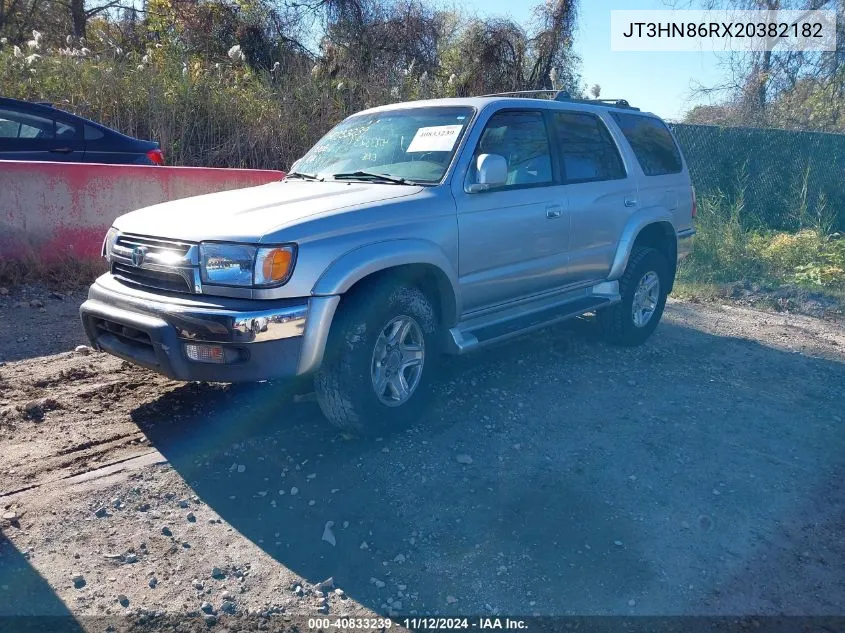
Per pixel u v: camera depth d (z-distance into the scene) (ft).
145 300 12.80
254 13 56.49
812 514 12.32
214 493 12.17
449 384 17.07
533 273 16.90
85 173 24.25
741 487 13.05
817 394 17.90
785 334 23.66
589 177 18.69
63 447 13.44
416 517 11.69
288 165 41.96
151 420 14.70
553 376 18.04
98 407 15.21
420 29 59.00
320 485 12.50
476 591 10.08
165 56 46.06
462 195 14.99
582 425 15.24
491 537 11.23
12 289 22.49
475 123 15.84
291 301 12.22
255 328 11.88
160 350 12.31
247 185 28.45
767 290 29.91
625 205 19.60
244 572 10.29
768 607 10.01
